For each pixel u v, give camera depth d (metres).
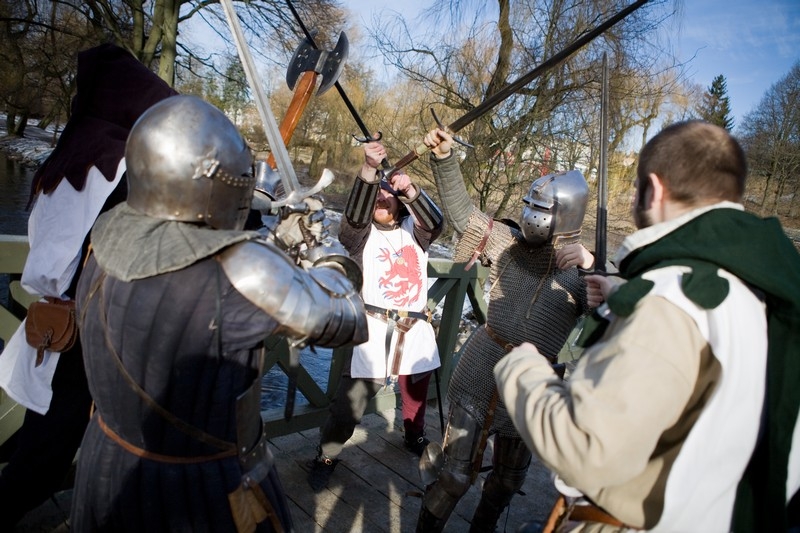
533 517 2.96
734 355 1.04
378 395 3.77
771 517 1.06
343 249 1.63
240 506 1.36
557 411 1.09
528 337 2.27
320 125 19.67
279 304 1.25
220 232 1.28
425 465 2.45
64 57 15.32
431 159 2.35
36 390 1.96
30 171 19.41
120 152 1.92
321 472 2.85
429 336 3.06
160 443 1.31
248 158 1.38
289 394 2.05
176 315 1.23
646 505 1.13
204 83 18.97
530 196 2.25
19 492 1.97
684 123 1.25
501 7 10.60
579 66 10.29
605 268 1.69
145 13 11.88
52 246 1.90
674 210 1.22
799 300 1.04
